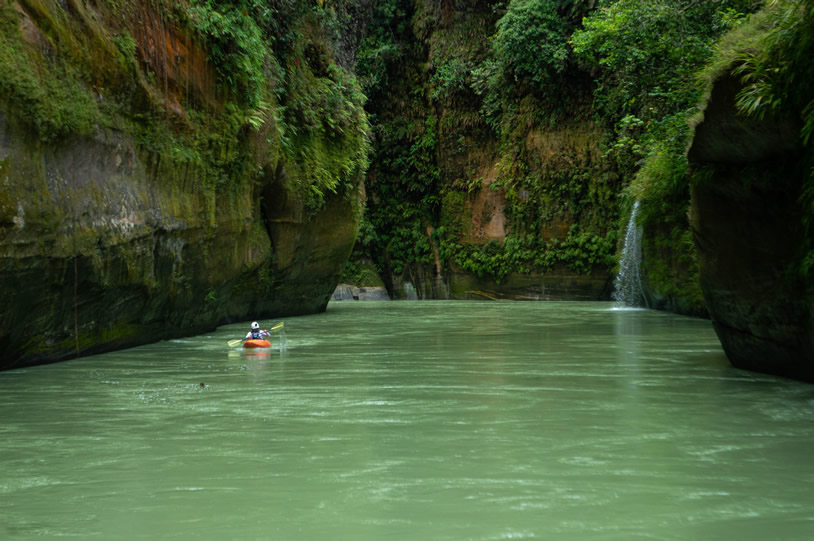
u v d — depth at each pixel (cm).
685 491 335
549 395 609
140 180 988
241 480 356
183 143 1102
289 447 423
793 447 420
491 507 313
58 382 700
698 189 750
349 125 1962
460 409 545
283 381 699
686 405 560
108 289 921
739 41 657
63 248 805
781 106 602
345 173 1917
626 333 1320
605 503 318
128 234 945
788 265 648
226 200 1298
